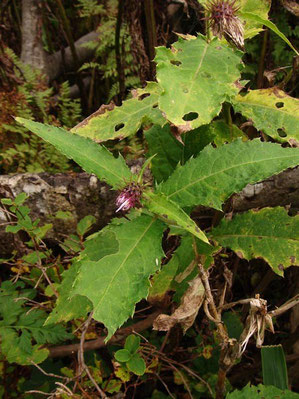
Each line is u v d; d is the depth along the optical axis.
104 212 0.74
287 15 0.89
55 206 0.75
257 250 0.54
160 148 0.53
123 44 1.03
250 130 0.70
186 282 0.51
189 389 0.66
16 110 1.00
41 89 1.11
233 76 0.42
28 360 0.60
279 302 0.83
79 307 0.50
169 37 0.94
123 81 1.07
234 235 0.56
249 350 0.79
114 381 0.62
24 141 1.02
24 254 0.75
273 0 0.79
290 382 0.73
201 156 0.44
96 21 1.35
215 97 0.41
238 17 0.47
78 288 0.39
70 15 1.39
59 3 1.08
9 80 1.09
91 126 0.54
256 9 0.54
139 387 0.74
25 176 0.75
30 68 1.12
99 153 0.44
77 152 0.43
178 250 0.52
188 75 0.41
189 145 0.52
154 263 0.40
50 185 0.74
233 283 0.83
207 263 0.50
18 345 0.61
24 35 1.26
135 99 0.55
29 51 1.25
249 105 0.54
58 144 0.43
